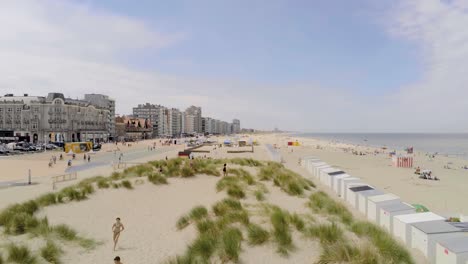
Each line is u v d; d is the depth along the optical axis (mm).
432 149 122438
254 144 117812
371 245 10453
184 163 31734
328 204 17281
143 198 19766
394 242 11023
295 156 72250
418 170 46625
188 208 17531
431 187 34125
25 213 15070
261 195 18781
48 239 12336
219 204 15812
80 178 35469
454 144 164125
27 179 35281
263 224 12648
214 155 65750
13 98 104938
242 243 10820
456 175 46062
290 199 19125
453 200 27547
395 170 49750
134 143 126750
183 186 22688
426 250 12062
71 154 66500
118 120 164125
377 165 57094
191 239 12656
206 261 9570
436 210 23906
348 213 16406
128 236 13523
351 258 9438
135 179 24203
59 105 102188
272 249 10430
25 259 10289
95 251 11836
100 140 122812
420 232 12570
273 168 31016
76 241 12547
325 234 11055
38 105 100250
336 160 65812
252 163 35625
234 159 38031
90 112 117125
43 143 90750
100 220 15773
